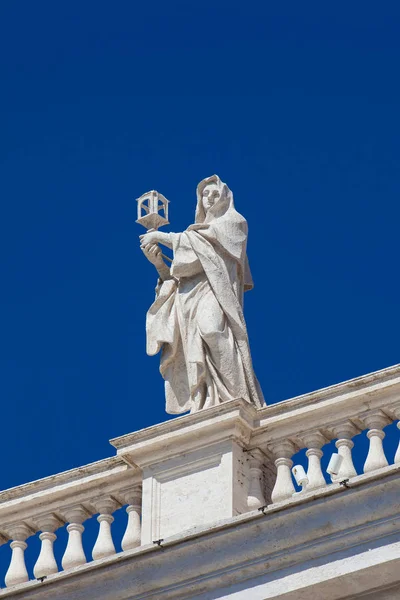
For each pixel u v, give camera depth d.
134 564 36.44
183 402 40.19
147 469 38.66
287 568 35.16
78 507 39.81
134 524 38.81
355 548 34.59
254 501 37.38
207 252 40.94
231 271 41.12
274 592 34.97
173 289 41.47
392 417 37.16
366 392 37.03
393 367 36.94
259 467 38.06
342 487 34.84
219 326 39.84
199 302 40.59
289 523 35.19
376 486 34.56
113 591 36.62
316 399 37.69
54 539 40.03
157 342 40.66
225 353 39.50
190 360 39.72
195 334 40.06
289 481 37.41
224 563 35.62
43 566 39.41
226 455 37.78
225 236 41.16
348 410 37.28
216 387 39.38
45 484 40.12
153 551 36.28
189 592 35.94
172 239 41.69
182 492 37.94
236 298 40.62
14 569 39.84
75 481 39.75
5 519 40.44
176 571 36.03
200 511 37.41
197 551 35.91
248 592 35.25
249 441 38.22
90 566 36.88
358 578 34.41
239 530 35.53
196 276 41.25
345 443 37.12
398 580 34.31
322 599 34.94
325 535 34.88
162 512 37.94
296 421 37.78
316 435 37.59
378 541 34.47
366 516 34.59
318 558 34.88
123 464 39.31
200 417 38.25
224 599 35.44
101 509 39.56
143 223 43.00
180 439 38.34
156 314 41.22
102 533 39.22
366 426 37.16
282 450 37.88
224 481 37.47
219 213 42.03
